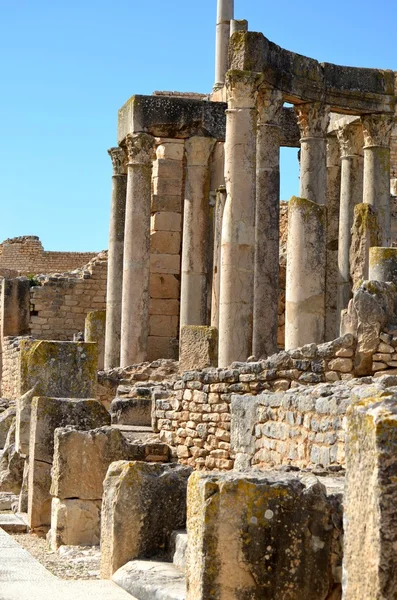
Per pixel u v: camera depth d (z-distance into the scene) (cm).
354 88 3191
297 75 3069
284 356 2006
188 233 3578
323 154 3158
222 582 966
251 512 975
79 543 1669
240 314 2775
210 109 3550
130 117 3531
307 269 2714
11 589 1160
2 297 4975
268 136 3014
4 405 3272
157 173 4022
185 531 1312
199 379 2203
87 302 5041
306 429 1573
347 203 3453
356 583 840
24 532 1906
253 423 1798
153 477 1333
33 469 1888
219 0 4191
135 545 1313
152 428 2395
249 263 2789
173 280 3991
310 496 986
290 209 2756
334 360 1948
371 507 821
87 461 1697
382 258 2064
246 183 2798
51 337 4997
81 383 2191
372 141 3250
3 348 4819
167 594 1097
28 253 7019
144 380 3083
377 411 833
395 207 4284
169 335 3975
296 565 976
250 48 2866
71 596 1134
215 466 2136
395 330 1933
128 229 3519
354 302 1945
